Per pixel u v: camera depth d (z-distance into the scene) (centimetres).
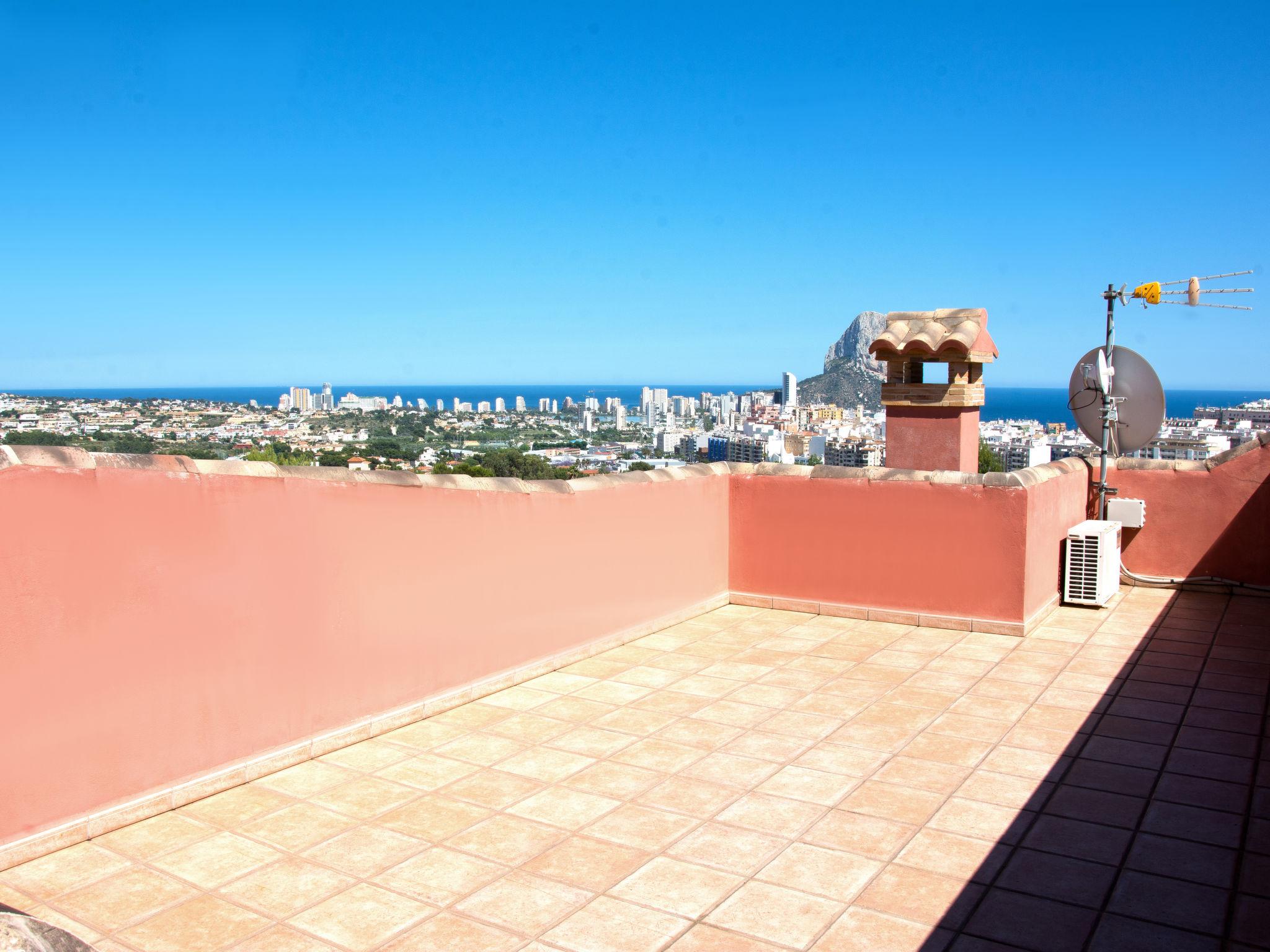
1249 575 727
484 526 508
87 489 339
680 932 288
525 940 284
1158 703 493
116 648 350
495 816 368
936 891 311
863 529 672
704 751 436
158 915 297
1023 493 617
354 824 361
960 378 699
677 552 666
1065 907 300
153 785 364
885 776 405
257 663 400
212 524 380
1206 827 355
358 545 441
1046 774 406
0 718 318
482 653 511
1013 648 601
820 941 282
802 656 588
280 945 281
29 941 167
